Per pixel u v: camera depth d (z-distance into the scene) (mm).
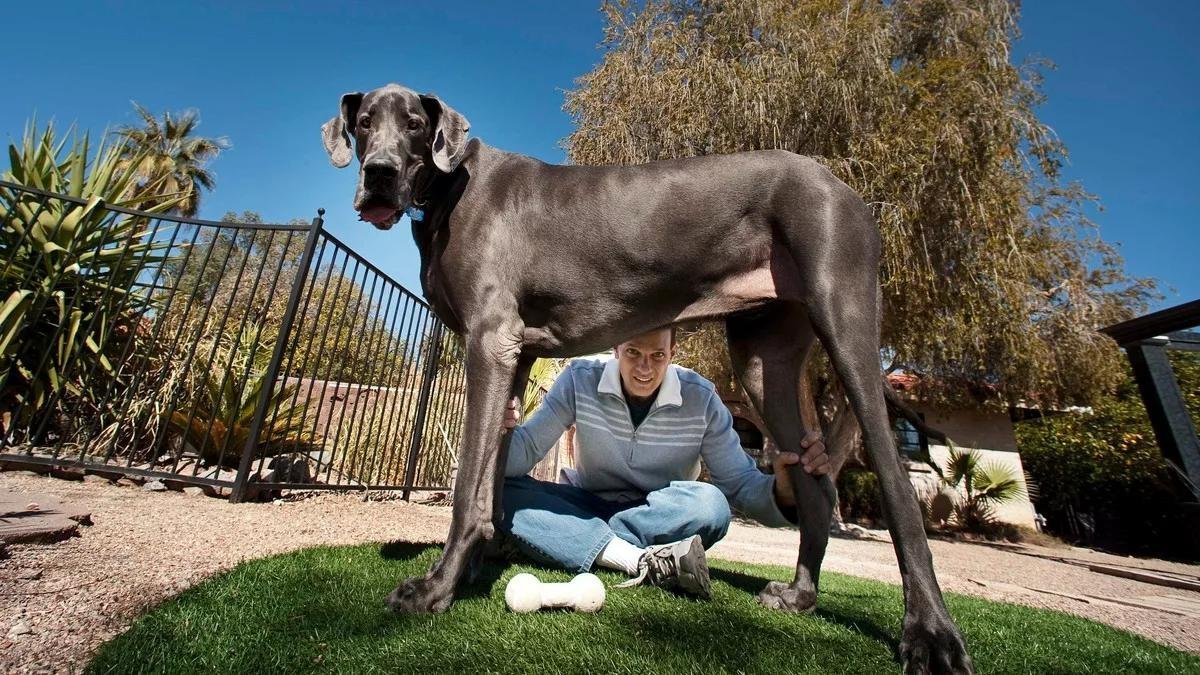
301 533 2873
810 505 2135
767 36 9828
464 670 1237
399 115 2141
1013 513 13898
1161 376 4098
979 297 9453
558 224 2080
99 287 4605
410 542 2900
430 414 5742
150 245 4746
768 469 10711
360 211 2029
